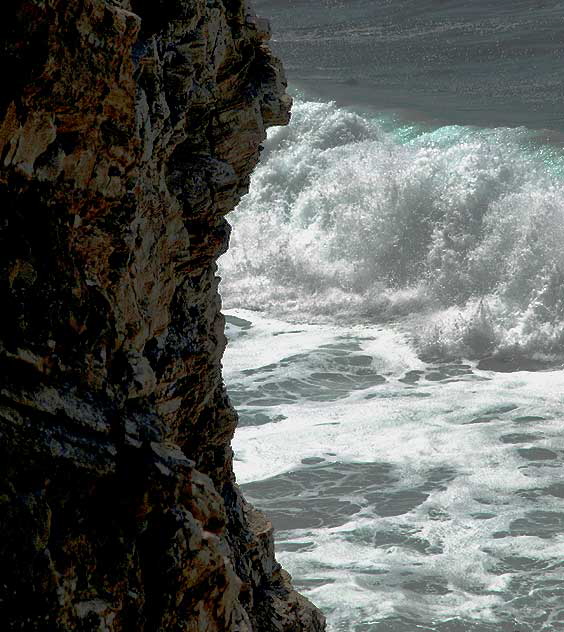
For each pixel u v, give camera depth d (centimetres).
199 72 1497
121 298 1017
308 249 8519
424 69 13575
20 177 914
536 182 8238
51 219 944
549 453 5319
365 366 6731
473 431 5606
